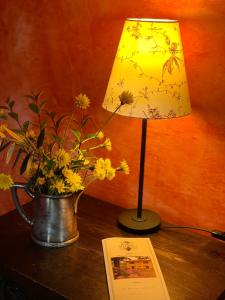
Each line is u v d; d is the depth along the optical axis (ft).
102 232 4.61
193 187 4.90
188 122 4.71
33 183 3.95
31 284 3.79
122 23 4.85
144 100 3.83
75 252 4.19
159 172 5.10
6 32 5.98
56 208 4.12
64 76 5.56
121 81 3.93
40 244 4.25
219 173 4.66
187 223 5.07
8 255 4.08
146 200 5.32
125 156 5.32
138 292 3.63
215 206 4.80
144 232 4.59
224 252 4.35
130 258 4.10
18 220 4.77
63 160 3.85
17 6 5.71
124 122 5.19
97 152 5.54
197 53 4.43
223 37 4.24
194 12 4.34
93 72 5.26
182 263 4.12
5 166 6.69
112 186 5.55
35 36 5.67
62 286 3.69
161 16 4.56
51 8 5.38
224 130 4.49
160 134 4.95
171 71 3.83
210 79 4.42
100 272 3.90
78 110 5.56
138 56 3.80
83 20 5.15
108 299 3.56
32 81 5.94
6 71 6.21
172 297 3.62
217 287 3.78
